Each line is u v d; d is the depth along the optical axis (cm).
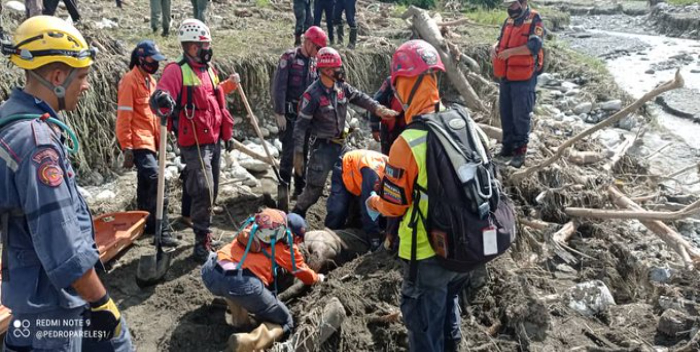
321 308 373
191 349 377
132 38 813
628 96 947
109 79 652
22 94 231
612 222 538
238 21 1030
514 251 480
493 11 1484
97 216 500
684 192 635
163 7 834
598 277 469
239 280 356
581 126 802
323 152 509
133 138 464
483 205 272
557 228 523
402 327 381
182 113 423
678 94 999
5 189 221
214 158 461
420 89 292
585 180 568
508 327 394
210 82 437
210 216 458
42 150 220
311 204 527
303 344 351
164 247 483
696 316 398
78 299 244
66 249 220
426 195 278
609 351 376
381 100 530
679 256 493
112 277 443
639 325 406
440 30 997
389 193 284
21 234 232
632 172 661
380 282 415
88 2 992
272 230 365
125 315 404
